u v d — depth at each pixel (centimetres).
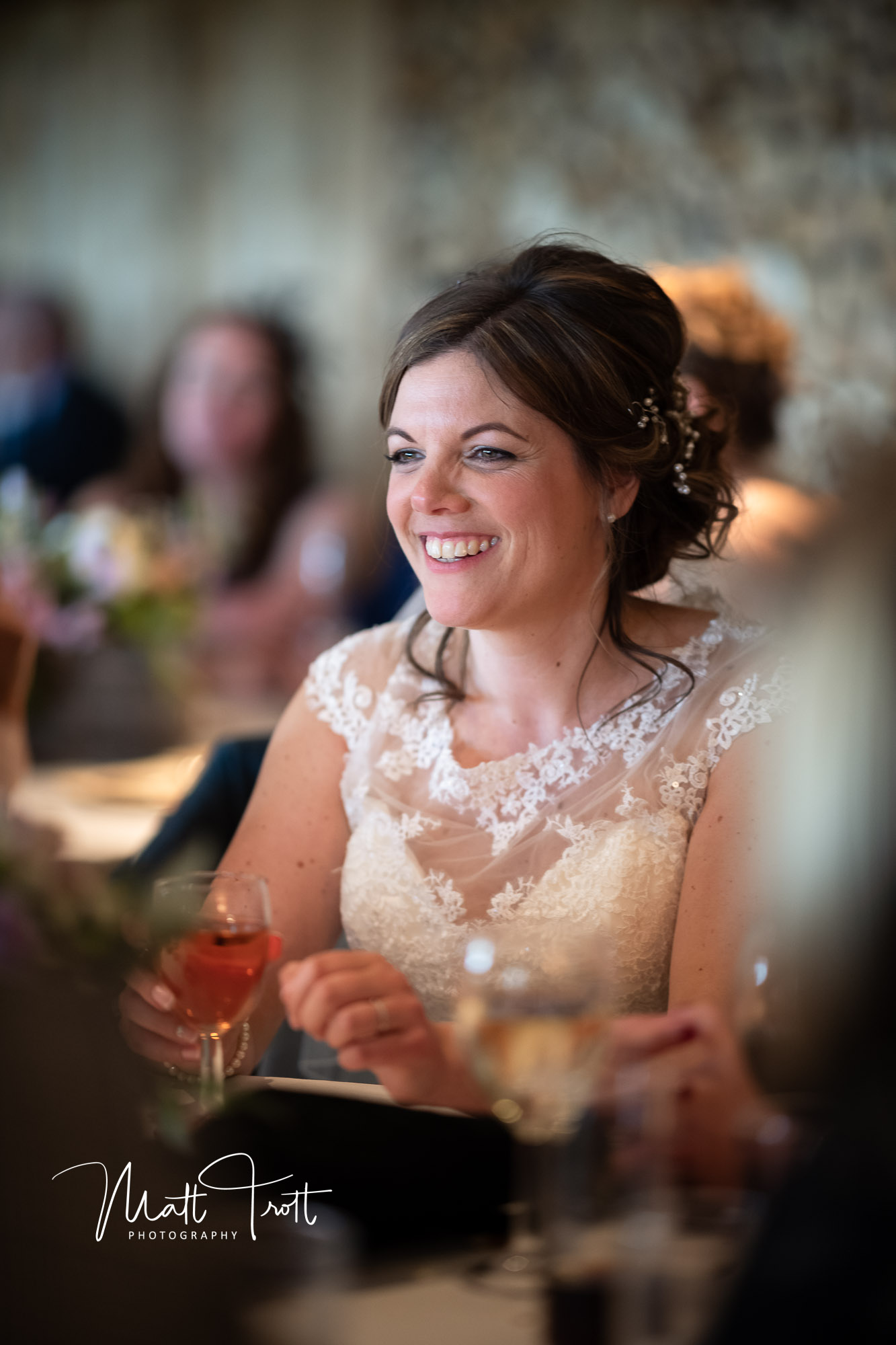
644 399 202
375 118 720
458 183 690
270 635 494
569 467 199
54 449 642
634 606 219
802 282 596
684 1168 127
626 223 640
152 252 775
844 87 591
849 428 554
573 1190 126
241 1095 140
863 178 590
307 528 514
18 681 279
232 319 548
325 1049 216
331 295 737
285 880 221
